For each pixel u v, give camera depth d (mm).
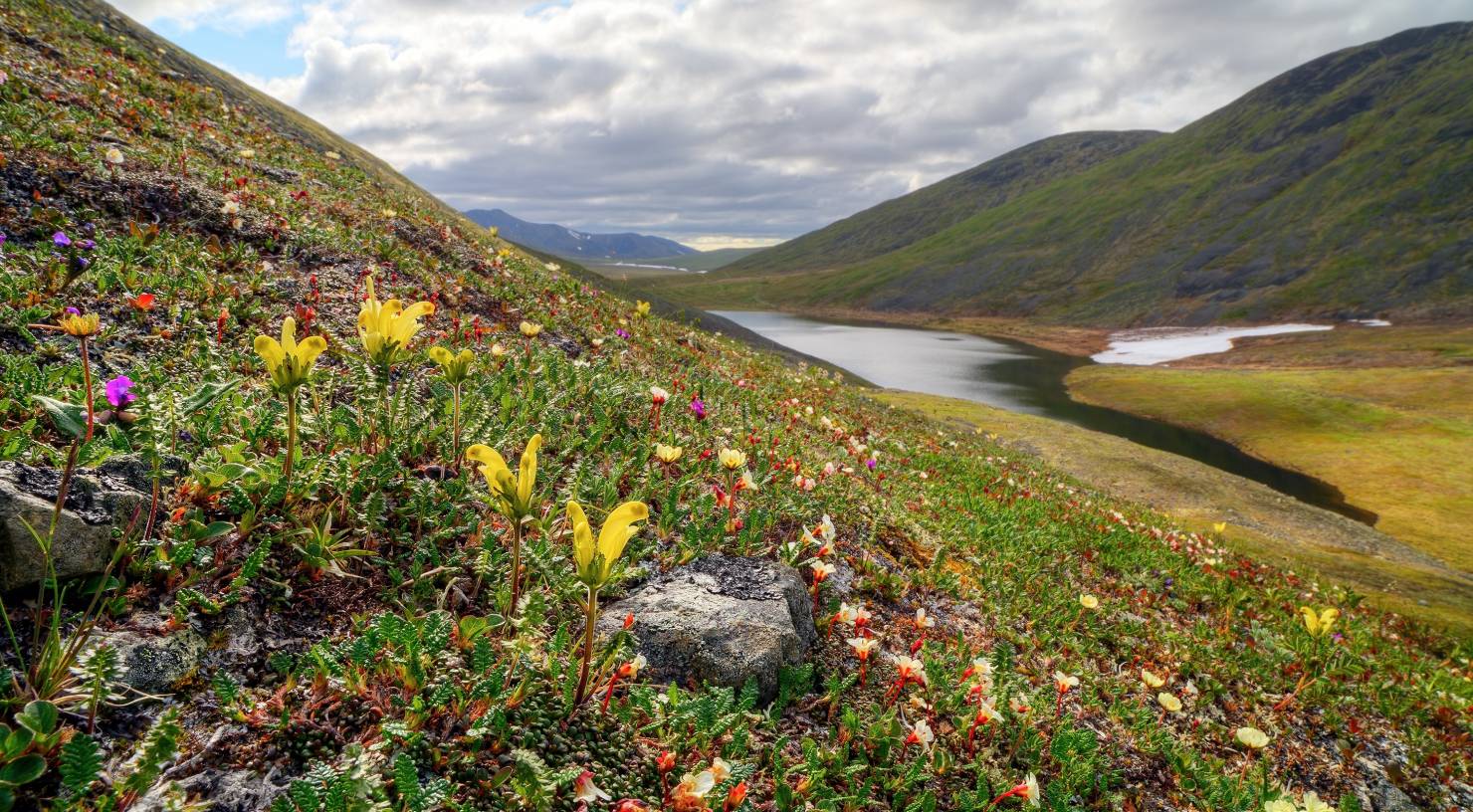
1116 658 7480
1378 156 189750
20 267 5809
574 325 11352
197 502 3400
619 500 5293
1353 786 6613
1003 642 6199
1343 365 99500
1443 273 140000
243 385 5062
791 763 3664
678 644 3977
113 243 6734
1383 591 21812
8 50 12508
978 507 10797
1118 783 4980
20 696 2420
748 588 4590
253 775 2592
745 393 11117
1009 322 187750
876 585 5918
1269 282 162750
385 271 9461
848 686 4492
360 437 4414
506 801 2732
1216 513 34688
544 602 3525
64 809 2143
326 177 15969
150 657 2783
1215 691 7309
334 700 2918
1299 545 28844
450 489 4309
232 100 36344
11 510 2656
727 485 6117
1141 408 77250
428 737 2861
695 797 2801
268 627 3191
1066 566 10016
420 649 3125
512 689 3209
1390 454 55906
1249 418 68812
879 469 10336
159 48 37938
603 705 3307
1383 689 8734
